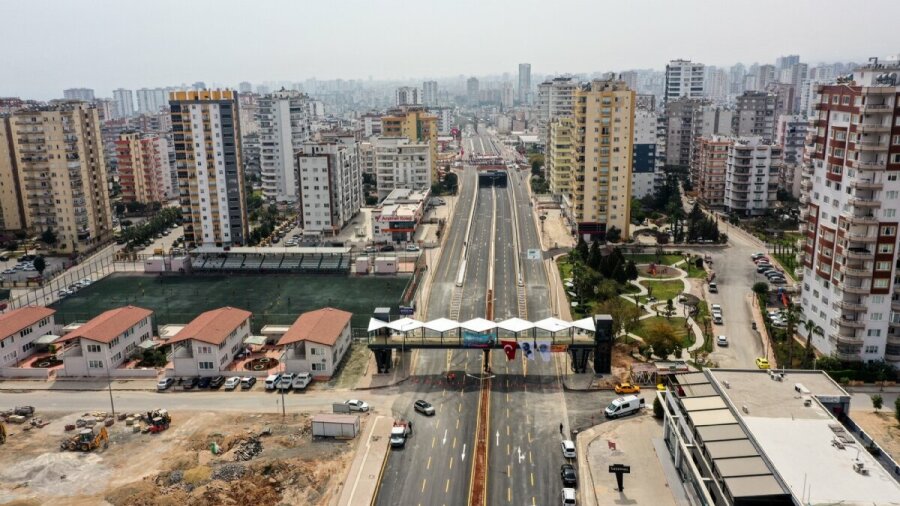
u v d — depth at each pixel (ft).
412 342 428.15
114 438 358.43
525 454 337.52
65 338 436.35
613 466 302.04
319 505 295.07
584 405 388.78
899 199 402.93
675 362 430.61
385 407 387.14
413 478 317.83
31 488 312.29
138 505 293.64
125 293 618.03
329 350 424.05
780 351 451.53
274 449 340.39
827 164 441.68
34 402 407.03
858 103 403.95
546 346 415.64
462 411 382.22
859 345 420.36
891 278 411.54
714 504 265.34
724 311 539.70
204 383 419.54
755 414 294.87
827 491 239.30
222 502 295.28
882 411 377.71
